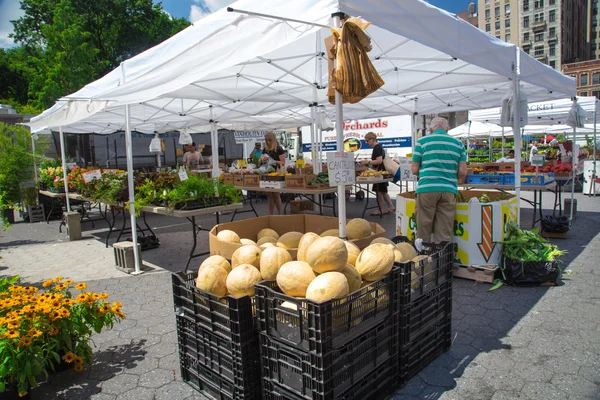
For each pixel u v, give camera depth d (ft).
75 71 83.35
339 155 10.66
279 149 33.71
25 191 28.94
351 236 11.67
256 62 19.74
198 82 22.76
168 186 20.40
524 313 12.90
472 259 16.20
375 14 10.12
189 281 9.48
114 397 9.37
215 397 8.97
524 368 9.78
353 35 9.57
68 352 10.16
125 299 15.76
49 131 43.29
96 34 99.91
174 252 23.22
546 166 29.78
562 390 8.86
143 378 10.10
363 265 8.29
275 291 7.54
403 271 8.70
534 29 371.97
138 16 103.24
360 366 7.77
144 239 24.06
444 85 24.91
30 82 93.86
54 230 32.14
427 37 12.14
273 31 11.07
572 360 10.02
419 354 9.66
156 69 14.19
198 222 33.65
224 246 11.09
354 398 7.72
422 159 16.49
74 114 21.99
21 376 8.60
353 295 7.34
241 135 45.44
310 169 33.09
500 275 16.19
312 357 6.90
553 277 15.14
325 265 7.82
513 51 17.37
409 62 20.39
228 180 32.22
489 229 15.90
